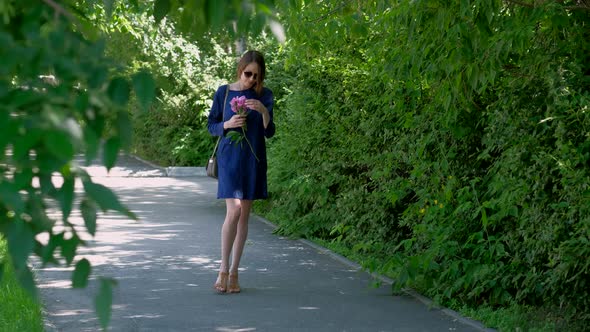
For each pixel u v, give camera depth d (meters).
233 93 8.02
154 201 15.67
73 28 2.24
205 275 8.79
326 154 11.07
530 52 6.72
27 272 1.97
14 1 2.18
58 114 1.88
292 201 11.73
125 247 10.40
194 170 22.78
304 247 10.76
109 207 1.98
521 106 6.91
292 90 12.97
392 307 7.46
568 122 6.42
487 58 6.32
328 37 8.69
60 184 1.95
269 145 13.96
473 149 8.08
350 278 8.77
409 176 9.56
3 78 1.96
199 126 23.47
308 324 6.84
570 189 6.25
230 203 7.88
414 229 8.07
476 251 7.39
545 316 6.90
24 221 1.92
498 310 7.16
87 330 6.55
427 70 6.91
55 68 2.01
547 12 6.00
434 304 7.36
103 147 2.01
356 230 10.33
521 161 6.80
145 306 7.37
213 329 6.64
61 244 2.04
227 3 2.27
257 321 6.91
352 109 10.45
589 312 6.64
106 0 2.66
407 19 6.87
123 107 2.05
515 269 7.16
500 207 7.39
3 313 6.65
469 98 7.18
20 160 1.85
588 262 6.06
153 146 25.22
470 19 6.46
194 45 22.41
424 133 8.48
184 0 2.48
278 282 8.52
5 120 1.84
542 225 6.69
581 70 6.54
